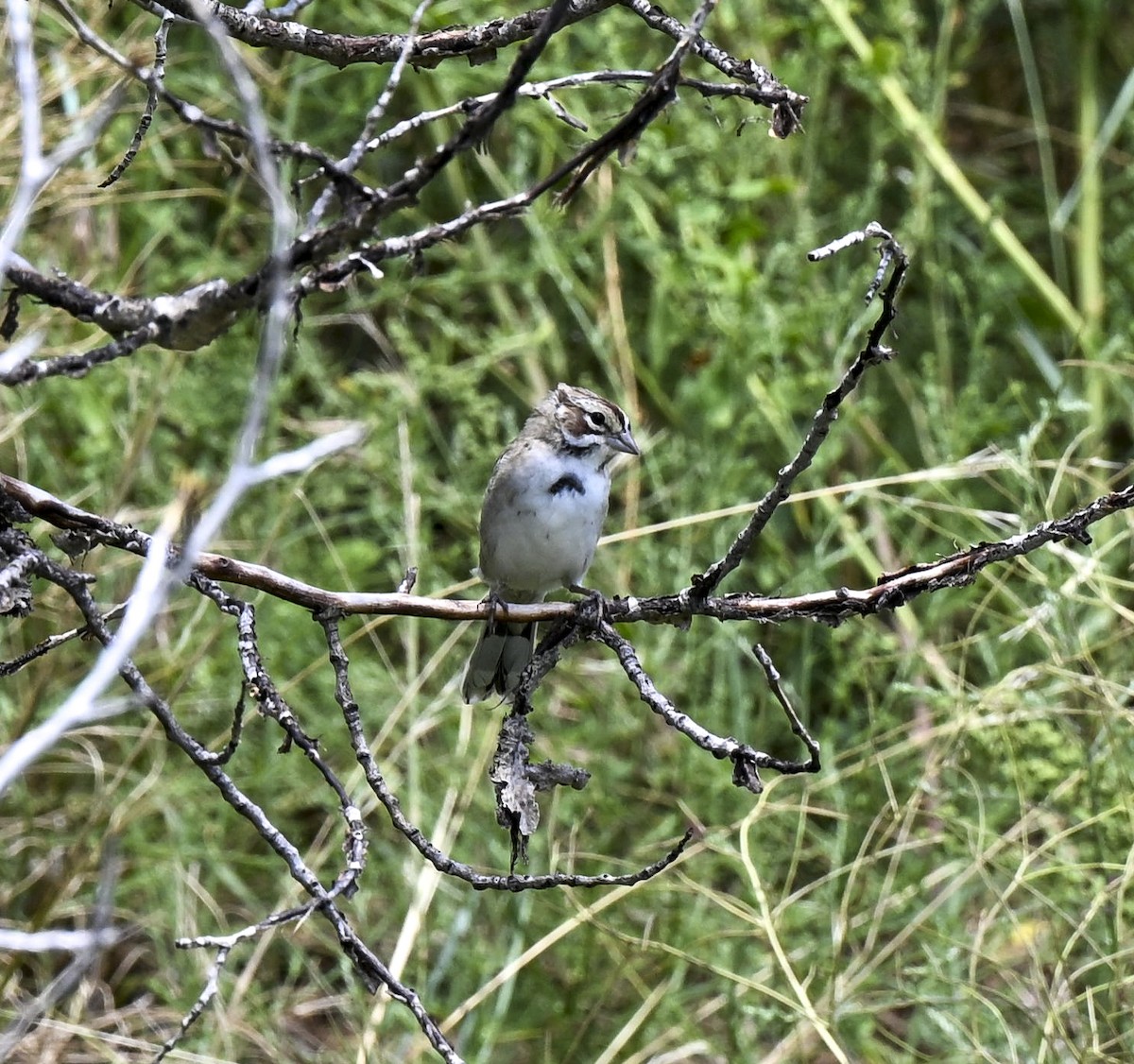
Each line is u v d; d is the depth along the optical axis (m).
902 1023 7.02
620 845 7.19
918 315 8.76
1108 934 5.83
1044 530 4.03
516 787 3.94
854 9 8.20
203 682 7.04
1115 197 9.27
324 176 3.40
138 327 3.27
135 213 8.01
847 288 7.82
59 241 7.53
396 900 6.90
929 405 7.71
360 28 8.12
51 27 7.39
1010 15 9.79
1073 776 6.08
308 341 7.91
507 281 8.16
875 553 8.12
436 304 8.89
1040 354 7.79
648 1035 6.52
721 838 6.47
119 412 7.49
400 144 8.63
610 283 7.99
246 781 6.94
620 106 7.69
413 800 6.58
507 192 7.81
